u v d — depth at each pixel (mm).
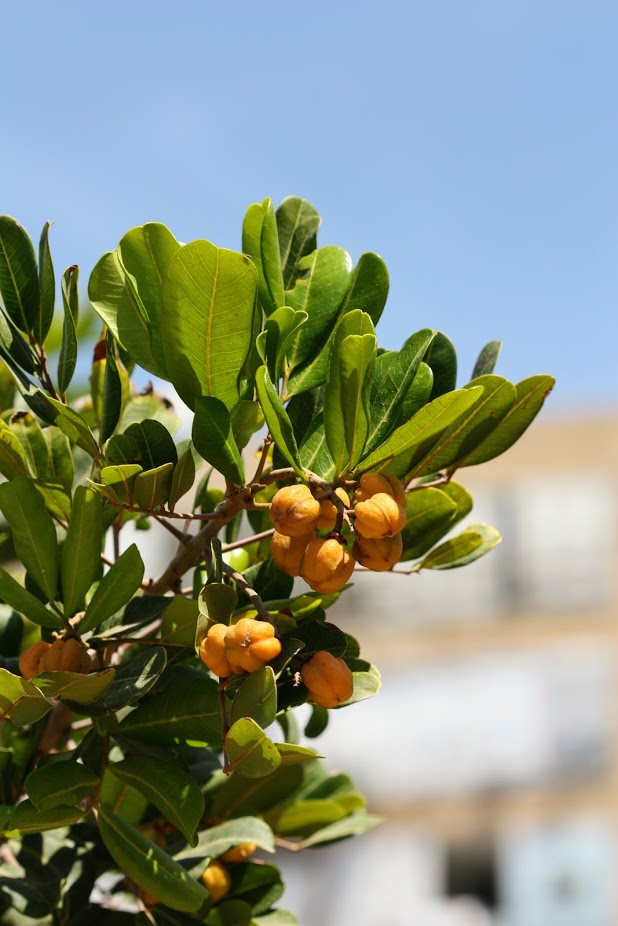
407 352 923
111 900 1073
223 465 909
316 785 1118
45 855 997
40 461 1020
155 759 927
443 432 964
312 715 1062
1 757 1005
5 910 968
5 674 862
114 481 910
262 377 875
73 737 1093
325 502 898
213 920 1013
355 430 891
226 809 1053
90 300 954
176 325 902
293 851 1106
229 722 881
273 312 933
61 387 963
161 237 936
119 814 1013
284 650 872
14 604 924
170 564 961
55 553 940
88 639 950
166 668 960
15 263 977
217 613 877
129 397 1104
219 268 886
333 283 976
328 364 962
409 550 1019
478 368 999
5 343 962
